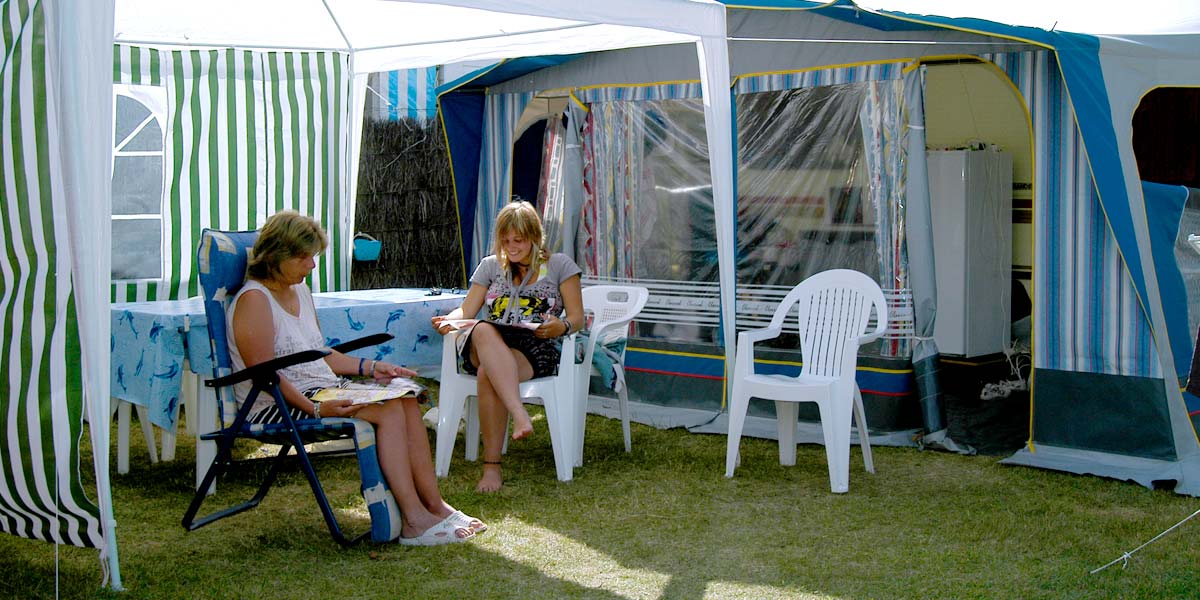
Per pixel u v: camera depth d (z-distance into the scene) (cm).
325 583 334
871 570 347
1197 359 313
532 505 421
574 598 323
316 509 414
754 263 568
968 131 731
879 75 517
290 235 379
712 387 579
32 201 301
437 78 790
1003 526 392
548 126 640
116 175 544
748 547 372
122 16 517
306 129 602
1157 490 442
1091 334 484
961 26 475
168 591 325
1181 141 546
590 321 527
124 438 456
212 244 381
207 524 379
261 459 388
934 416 511
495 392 443
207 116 570
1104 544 372
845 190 536
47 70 295
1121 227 468
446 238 803
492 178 664
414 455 380
